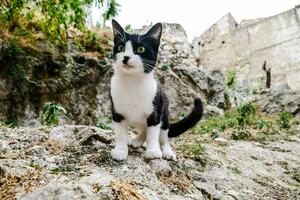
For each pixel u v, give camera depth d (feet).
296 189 2.29
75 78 4.25
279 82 11.89
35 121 3.80
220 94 6.64
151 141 1.77
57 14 3.35
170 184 1.66
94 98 4.33
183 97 5.52
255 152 3.23
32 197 1.20
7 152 1.70
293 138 4.55
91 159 1.68
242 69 12.75
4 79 3.77
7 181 1.36
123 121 1.75
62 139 1.97
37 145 1.84
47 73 4.11
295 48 11.74
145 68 1.65
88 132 1.98
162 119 1.87
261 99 7.42
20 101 3.79
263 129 5.06
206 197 1.71
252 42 12.76
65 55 4.33
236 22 13.91
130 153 1.84
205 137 3.99
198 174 1.90
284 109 6.95
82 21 3.49
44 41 4.25
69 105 4.09
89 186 1.28
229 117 5.52
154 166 1.73
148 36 1.70
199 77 6.35
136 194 1.32
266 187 2.19
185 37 8.71
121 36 1.72
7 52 3.86
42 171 1.47
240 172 2.34
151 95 1.69
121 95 1.67
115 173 1.58
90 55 4.58
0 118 3.60
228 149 3.17
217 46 13.57
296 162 3.16
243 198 1.84
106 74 4.49
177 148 2.44
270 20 12.35
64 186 1.23
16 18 4.21
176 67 6.26
